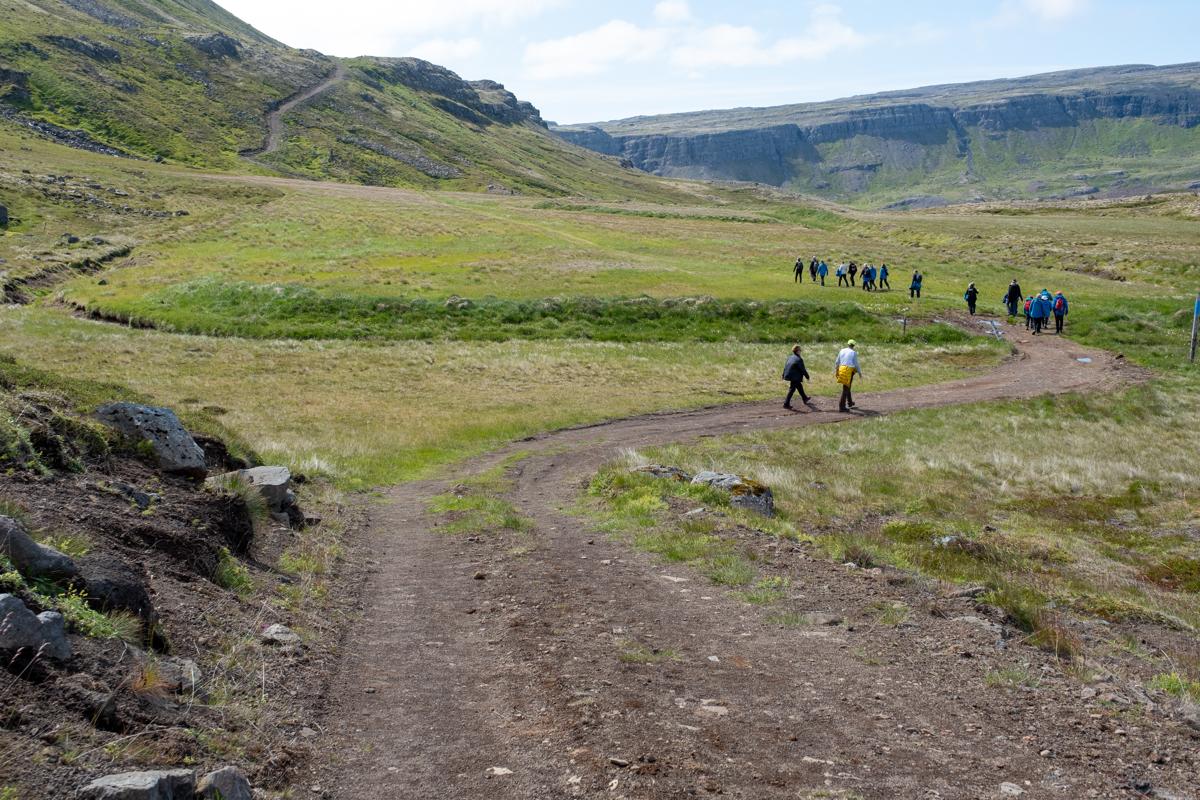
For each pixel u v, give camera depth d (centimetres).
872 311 5247
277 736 585
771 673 784
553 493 1828
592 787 548
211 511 989
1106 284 6588
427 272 6022
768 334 4875
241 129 18300
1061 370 4159
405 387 3497
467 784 550
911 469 2266
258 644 733
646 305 5159
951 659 840
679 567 1161
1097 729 687
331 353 4100
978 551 1459
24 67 16425
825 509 1752
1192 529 1822
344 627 877
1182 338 4816
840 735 652
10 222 7719
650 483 1691
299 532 1242
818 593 1048
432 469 2205
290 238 7506
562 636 864
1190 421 3166
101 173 10525
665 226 9238
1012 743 653
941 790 570
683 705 697
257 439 2258
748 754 610
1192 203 11931
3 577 548
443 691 716
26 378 1247
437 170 19088
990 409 3238
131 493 916
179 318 4666
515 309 5025
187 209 9369
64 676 510
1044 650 906
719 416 3108
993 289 6300
